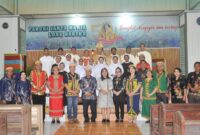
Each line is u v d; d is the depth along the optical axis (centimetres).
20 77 859
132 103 923
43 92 888
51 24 1305
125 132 782
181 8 1223
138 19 1296
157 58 1170
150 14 1273
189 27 1188
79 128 839
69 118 931
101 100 942
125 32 1296
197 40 1187
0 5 1038
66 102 951
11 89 836
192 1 1168
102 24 1297
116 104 932
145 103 887
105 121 941
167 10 1227
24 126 474
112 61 1046
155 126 580
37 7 1234
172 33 1290
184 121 362
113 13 1247
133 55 1189
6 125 462
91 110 938
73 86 931
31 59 1298
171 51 1287
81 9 1235
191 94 761
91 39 1300
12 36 1198
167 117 489
